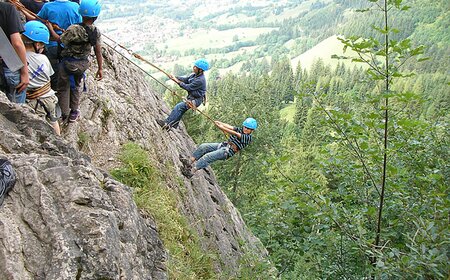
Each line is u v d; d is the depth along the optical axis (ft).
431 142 23.67
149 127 30.96
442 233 16.81
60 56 21.35
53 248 11.39
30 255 11.07
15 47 16.60
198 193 35.27
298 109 209.26
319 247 22.41
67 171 13.74
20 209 11.94
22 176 12.60
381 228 21.89
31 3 22.20
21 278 10.47
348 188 23.56
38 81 18.70
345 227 21.11
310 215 21.27
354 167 22.35
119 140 25.57
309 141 133.28
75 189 13.15
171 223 21.58
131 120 28.84
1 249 10.72
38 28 18.45
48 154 14.82
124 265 13.30
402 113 23.39
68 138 21.45
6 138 14.20
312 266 22.27
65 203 12.75
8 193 12.15
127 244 14.47
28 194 12.32
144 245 16.06
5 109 15.43
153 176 24.03
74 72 20.39
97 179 15.39
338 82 317.01
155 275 16.30
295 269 22.13
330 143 23.27
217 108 102.37
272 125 94.68
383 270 16.61
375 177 22.36
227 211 42.24
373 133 22.04
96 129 24.59
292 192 22.18
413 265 16.01
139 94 37.04
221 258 28.86
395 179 22.29
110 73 33.17
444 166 22.44
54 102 19.45
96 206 13.29
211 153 31.19
